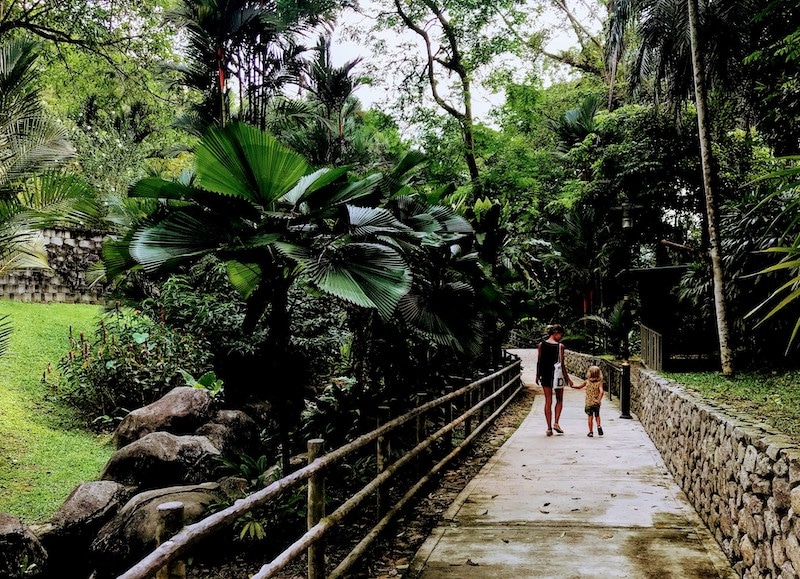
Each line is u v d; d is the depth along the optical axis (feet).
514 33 61.26
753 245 26.43
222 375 33.65
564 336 79.61
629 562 14.19
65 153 26.55
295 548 10.14
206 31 48.37
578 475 23.16
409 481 22.16
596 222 74.13
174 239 13.60
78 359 31.96
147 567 6.09
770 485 11.03
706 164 28.12
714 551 14.79
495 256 38.32
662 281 40.06
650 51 41.27
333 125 71.00
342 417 20.94
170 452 22.79
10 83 25.46
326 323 34.27
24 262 25.79
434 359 27.27
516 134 67.97
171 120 62.69
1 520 17.94
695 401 19.22
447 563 14.32
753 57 29.12
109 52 55.47
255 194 14.20
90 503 20.54
